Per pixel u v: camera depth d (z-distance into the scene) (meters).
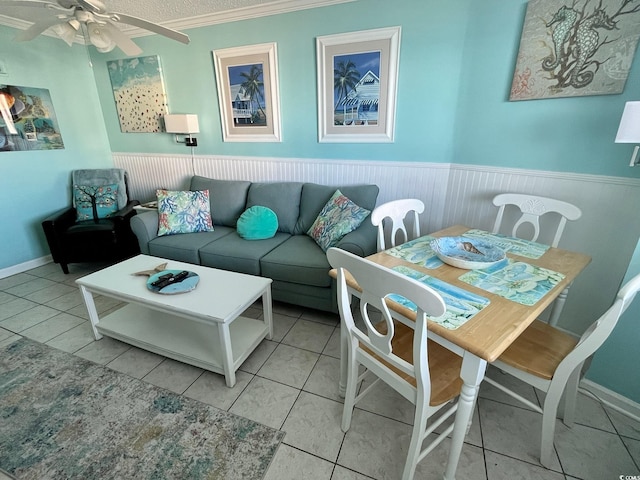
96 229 2.86
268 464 1.26
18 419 1.46
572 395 1.34
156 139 3.47
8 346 1.96
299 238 2.60
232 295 1.69
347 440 1.36
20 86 2.88
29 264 3.11
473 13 2.02
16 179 2.95
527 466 1.25
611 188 1.78
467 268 1.34
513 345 1.28
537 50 1.85
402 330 1.42
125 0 2.45
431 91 2.29
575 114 1.82
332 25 2.42
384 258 1.45
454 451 1.08
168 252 2.55
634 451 1.31
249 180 3.18
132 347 1.96
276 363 1.82
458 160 2.34
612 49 1.63
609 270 1.86
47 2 1.56
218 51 2.84
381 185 2.64
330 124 2.67
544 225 2.05
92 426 1.42
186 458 1.28
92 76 3.47
